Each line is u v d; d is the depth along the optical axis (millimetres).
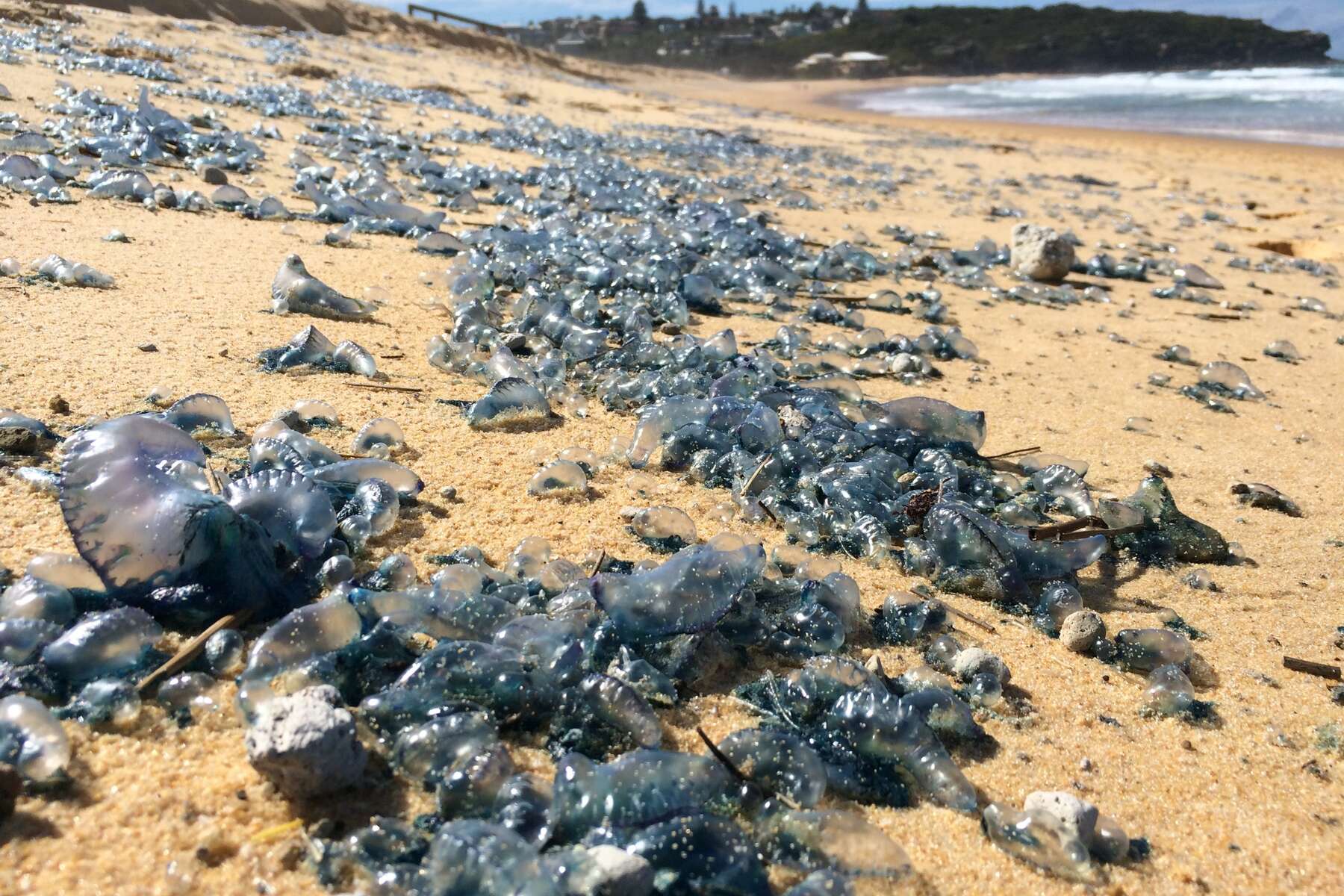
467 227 8148
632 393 4770
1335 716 3078
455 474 3816
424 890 1946
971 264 9539
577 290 6270
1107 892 2305
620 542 3514
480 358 4930
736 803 2330
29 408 3729
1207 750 2861
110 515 2662
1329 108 36125
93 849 2004
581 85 29859
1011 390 5973
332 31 28125
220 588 2752
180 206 7164
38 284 5062
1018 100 45969
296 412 3996
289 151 10148
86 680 2439
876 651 3119
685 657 2822
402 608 2725
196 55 16297
